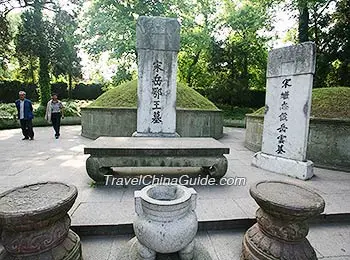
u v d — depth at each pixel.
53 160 5.92
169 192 2.70
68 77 21.58
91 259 2.57
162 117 6.92
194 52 19.70
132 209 3.38
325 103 6.60
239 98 19.58
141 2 14.23
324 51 14.78
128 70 19.00
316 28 15.19
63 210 2.19
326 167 5.73
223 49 19.06
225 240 2.97
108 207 3.43
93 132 9.69
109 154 4.14
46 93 16.30
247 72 20.08
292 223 2.38
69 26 15.80
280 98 5.25
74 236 2.51
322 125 5.81
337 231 3.23
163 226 2.22
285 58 5.09
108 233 3.01
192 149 4.28
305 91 4.79
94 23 14.64
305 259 2.33
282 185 2.85
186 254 2.39
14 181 4.38
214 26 18.77
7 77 22.22
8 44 16.27
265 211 2.52
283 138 5.22
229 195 3.96
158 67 6.78
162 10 14.62
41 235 2.09
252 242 2.55
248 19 17.05
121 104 9.79
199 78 21.41
